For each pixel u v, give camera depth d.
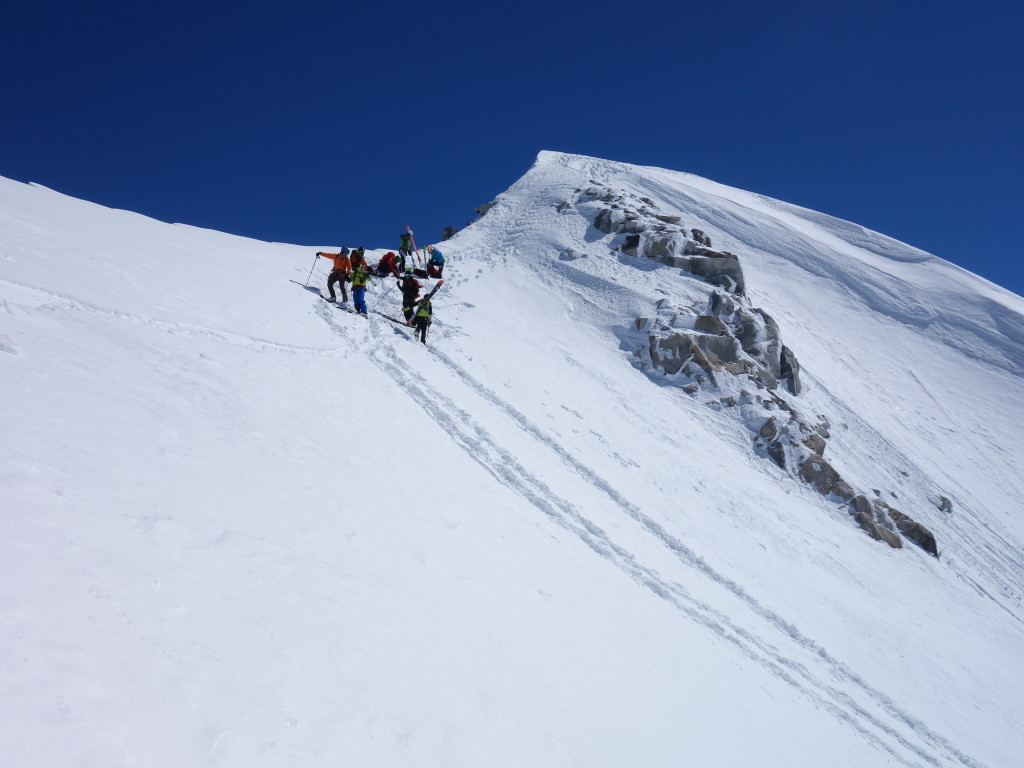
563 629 8.44
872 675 13.66
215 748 3.85
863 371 30.75
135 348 9.23
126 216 19.72
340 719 4.66
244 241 23.50
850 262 38.88
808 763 9.08
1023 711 15.30
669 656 9.64
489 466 13.04
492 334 21.89
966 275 39.94
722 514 17.20
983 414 30.66
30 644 3.74
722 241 38.16
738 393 22.91
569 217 31.45
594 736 6.52
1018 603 20.61
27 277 9.59
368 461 10.11
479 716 5.67
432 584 7.52
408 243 22.67
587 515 13.10
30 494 4.98
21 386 6.54
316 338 14.70
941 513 23.11
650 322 24.50
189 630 4.62
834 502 20.61
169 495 6.12
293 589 5.79
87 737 3.42
